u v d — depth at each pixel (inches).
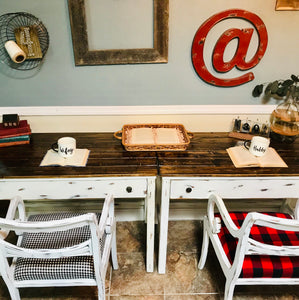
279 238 54.1
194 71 65.9
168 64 65.0
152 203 58.2
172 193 56.8
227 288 50.9
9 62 63.2
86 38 60.7
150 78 66.4
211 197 54.6
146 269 68.1
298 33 62.6
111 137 69.1
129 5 58.7
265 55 64.9
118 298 61.8
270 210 82.5
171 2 58.7
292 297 62.1
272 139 67.9
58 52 63.0
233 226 45.7
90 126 71.6
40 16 59.4
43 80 65.9
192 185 56.0
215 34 62.1
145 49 62.5
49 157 58.7
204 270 68.2
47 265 47.2
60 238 52.5
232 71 66.3
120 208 80.7
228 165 57.2
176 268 68.6
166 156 60.2
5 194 55.9
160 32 60.6
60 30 60.8
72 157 58.6
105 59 63.0
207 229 60.1
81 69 64.9
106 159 59.1
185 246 74.7
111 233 57.0
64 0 57.9
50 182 54.9
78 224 38.6
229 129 72.6
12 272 47.6
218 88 68.2
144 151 62.1
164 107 69.7
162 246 62.9
